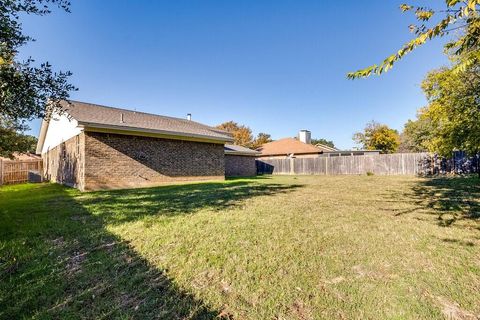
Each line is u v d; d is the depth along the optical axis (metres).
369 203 6.60
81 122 9.39
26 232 4.00
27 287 2.28
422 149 23.28
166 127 12.75
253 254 3.06
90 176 9.83
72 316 1.86
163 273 2.56
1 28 4.23
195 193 8.79
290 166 24.12
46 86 5.04
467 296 2.08
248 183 12.80
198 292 2.20
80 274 2.54
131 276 2.50
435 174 16.59
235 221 4.69
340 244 3.40
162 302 2.05
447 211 5.37
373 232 3.94
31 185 13.37
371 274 2.51
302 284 2.32
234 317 1.86
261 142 41.09
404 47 1.94
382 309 1.92
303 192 9.03
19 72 4.64
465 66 1.96
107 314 1.88
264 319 1.83
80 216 5.17
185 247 3.31
